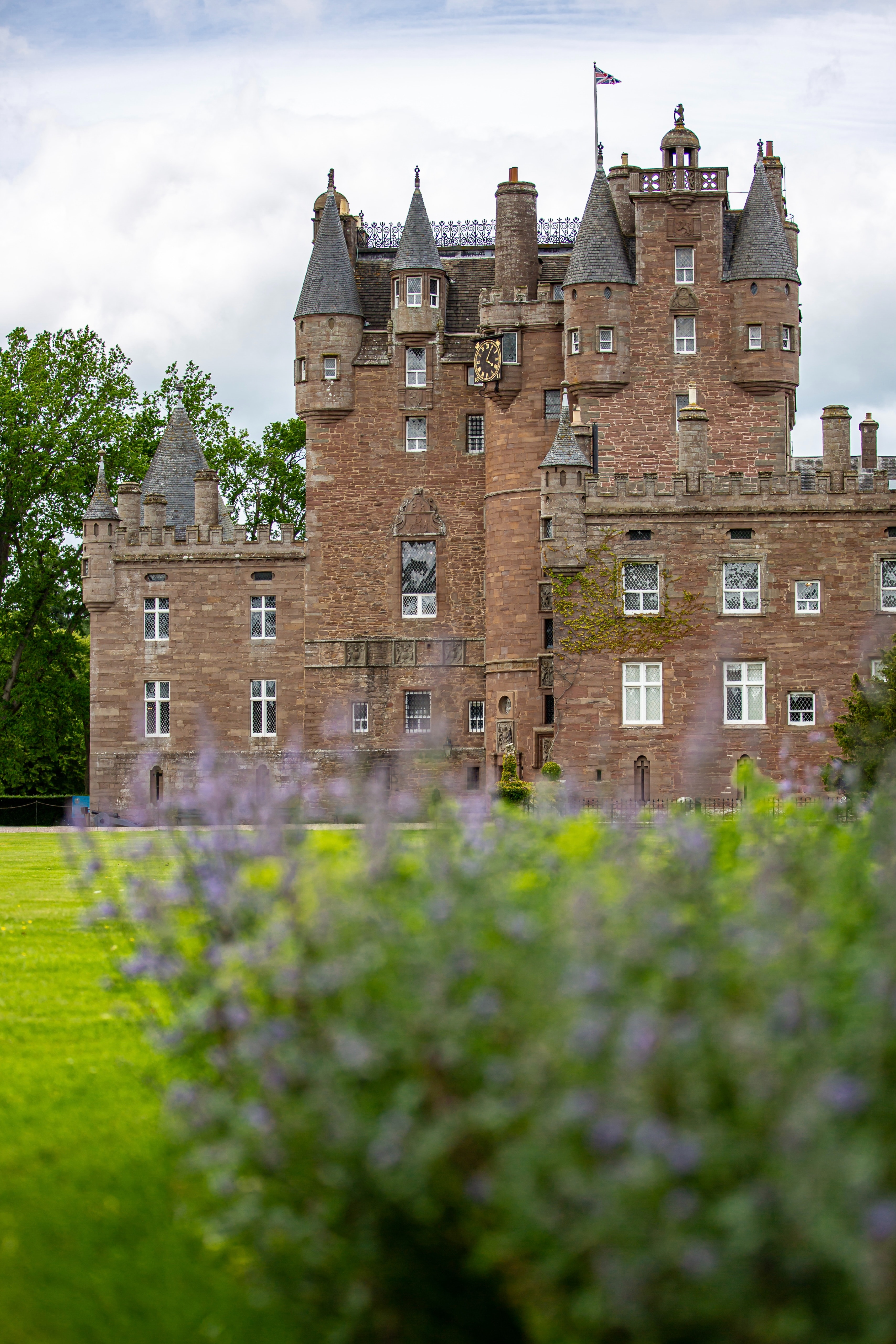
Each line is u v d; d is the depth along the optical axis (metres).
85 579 68.38
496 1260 6.39
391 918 7.75
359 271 71.38
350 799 10.81
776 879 8.12
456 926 7.41
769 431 61.59
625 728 55.44
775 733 55.31
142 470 79.88
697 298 61.94
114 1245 9.05
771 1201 5.29
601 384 61.53
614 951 6.64
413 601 67.56
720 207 62.06
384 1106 6.72
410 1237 6.80
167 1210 9.38
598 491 55.97
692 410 56.44
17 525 76.44
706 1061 5.83
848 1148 5.40
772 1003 6.09
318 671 67.38
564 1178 5.70
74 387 77.12
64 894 27.11
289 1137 6.74
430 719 67.25
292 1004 7.36
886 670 44.56
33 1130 11.27
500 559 64.75
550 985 6.61
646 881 8.00
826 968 6.85
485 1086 6.45
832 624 55.50
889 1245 5.09
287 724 67.56
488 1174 6.25
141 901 9.41
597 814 15.90
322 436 68.25
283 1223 6.87
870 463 81.12
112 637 68.31
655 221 62.09
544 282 66.56
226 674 67.88
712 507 55.78
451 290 70.62
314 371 67.94
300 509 90.94
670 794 55.19
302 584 67.94
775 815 15.87
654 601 55.94
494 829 11.93
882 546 55.69
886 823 10.36
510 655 64.25
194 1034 8.30
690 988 6.43
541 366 64.62
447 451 67.62
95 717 68.12
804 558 55.72
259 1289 7.52
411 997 6.82
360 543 67.75
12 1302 8.41
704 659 55.50
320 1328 7.51
